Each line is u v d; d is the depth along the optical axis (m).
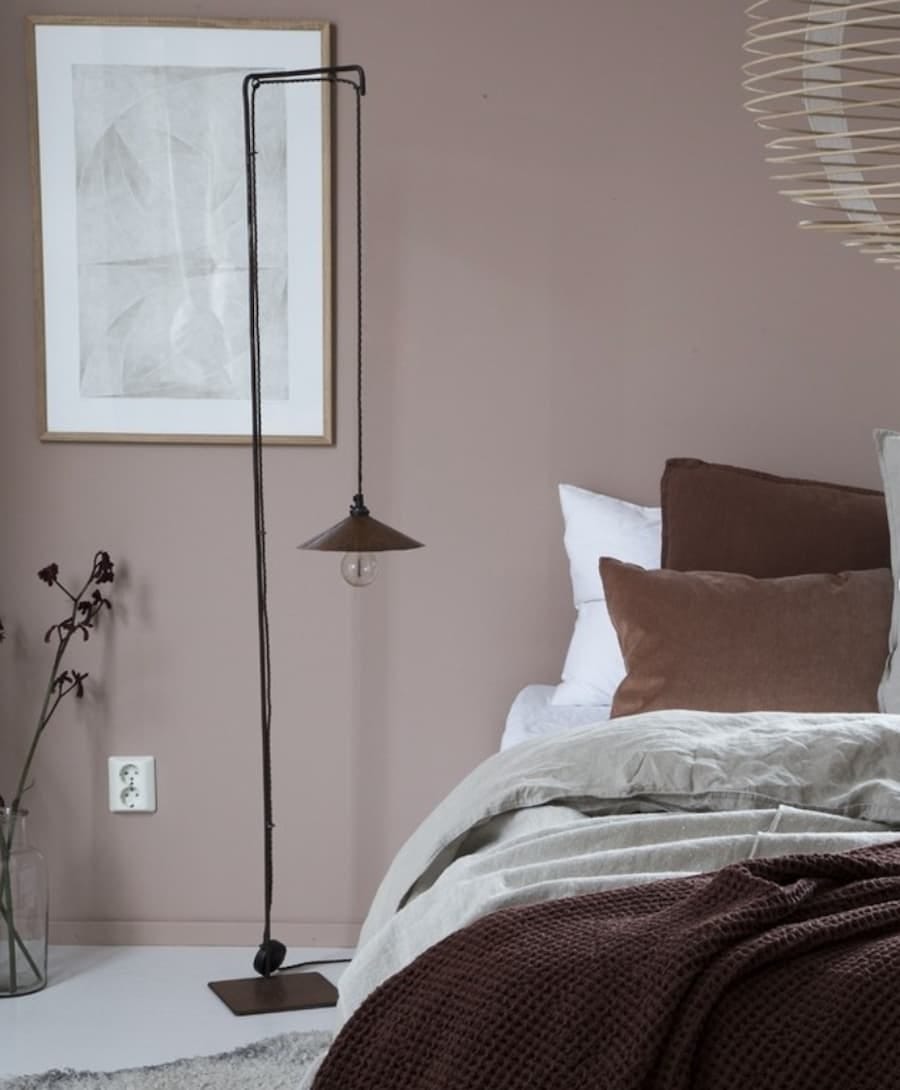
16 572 3.65
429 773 3.68
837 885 1.80
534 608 3.64
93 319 3.59
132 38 3.52
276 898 3.71
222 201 3.56
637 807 2.28
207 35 3.51
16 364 3.61
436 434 3.61
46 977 3.45
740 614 2.91
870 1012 1.53
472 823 2.31
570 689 3.33
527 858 2.07
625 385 3.60
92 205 3.56
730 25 3.52
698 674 2.86
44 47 3.52
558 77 3.54
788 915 1.66
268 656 3.64
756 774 2.21
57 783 3.69
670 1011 1.53
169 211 3.56
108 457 3.63
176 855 3.70
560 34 3.53
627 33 3.52
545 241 3.57
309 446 3.61
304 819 3.70
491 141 3.55
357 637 3.65
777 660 2.87
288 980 3.42
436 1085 1.61
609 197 3.56
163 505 3.63
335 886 3.71
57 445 3.63
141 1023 3.21
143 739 3.68
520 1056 1.58
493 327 3.59
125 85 3.53
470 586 3.64
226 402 3.60
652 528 3.43
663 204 3.56
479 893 1.95
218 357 3.59
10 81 3.55
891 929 1.70
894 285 3.58
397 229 3.57
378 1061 1.70
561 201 3.56
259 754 3.69
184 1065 2.93
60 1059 3.01
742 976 1.58
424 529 3.63
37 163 3.54
